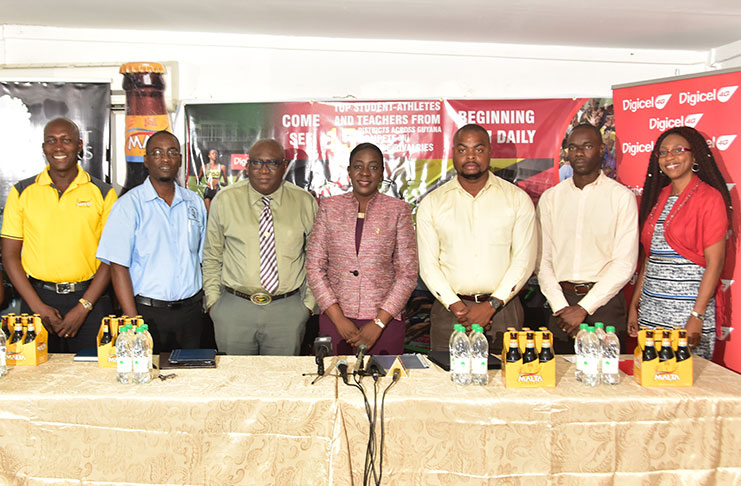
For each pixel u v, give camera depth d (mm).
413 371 2229
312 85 4078
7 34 3885
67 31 3908
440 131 3936
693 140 2832
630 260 2877
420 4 3262
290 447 1927
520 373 2029
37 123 3682
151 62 3635
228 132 3910
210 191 3932
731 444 1948
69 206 2928
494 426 1920
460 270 2848
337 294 2773
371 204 2822
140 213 2797
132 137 3654
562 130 3924
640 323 2992
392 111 3918
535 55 4113
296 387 2035
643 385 2047
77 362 2340
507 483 1932
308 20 3629
